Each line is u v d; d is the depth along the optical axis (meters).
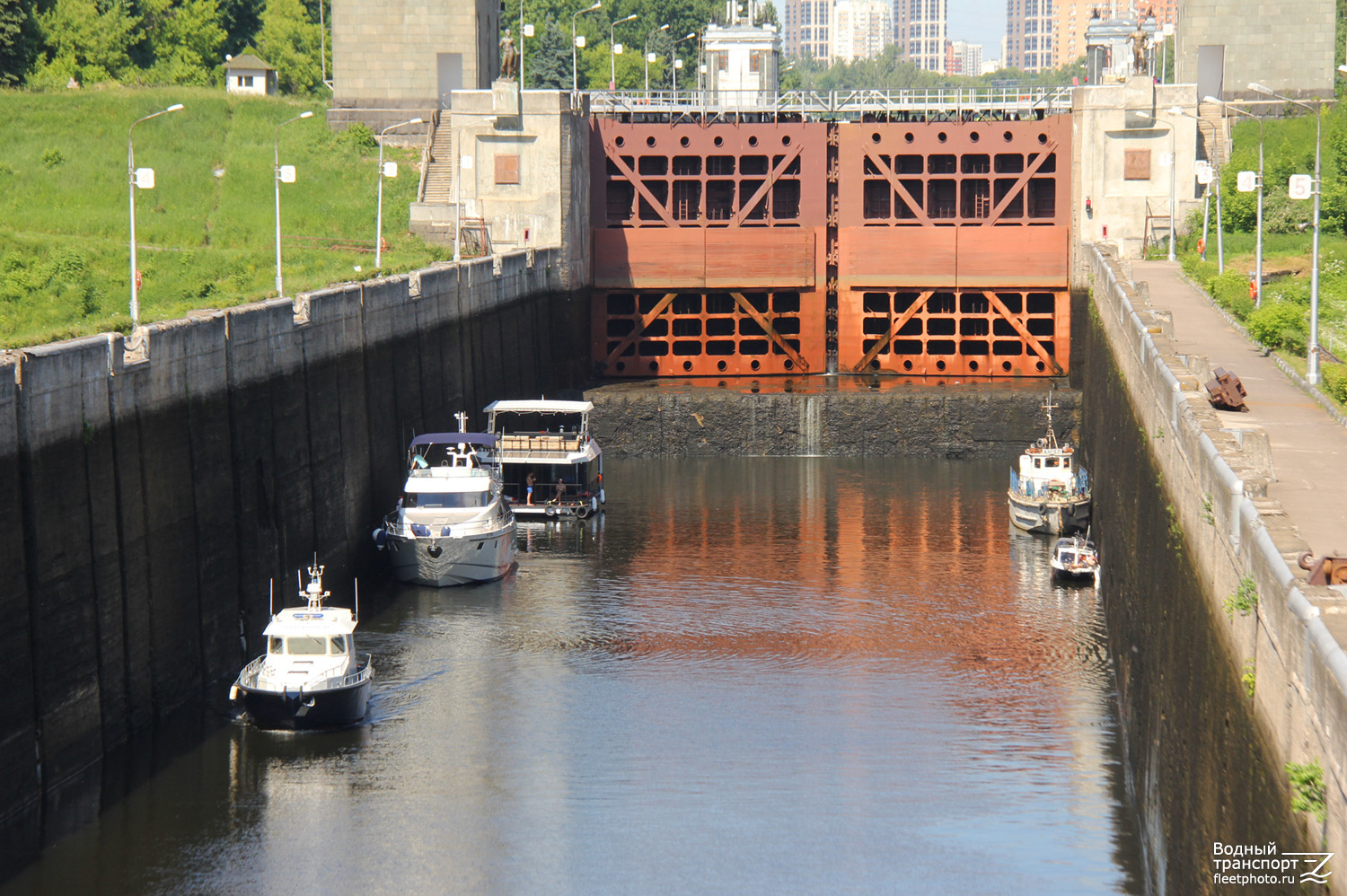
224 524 136.88
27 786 104.12
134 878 100.19
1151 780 102.50
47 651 106.25
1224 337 172.88
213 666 134.25
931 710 131.75
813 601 165.75
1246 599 67.12
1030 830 108.12
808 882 100.38
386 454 183.38
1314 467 105.31
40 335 121.12
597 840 106.56
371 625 156.75
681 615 160.38
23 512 103.62
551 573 178.38
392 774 117.69
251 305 145.38
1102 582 167.00
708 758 121.00
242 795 113.06
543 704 133.50
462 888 99.75
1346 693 47.94
